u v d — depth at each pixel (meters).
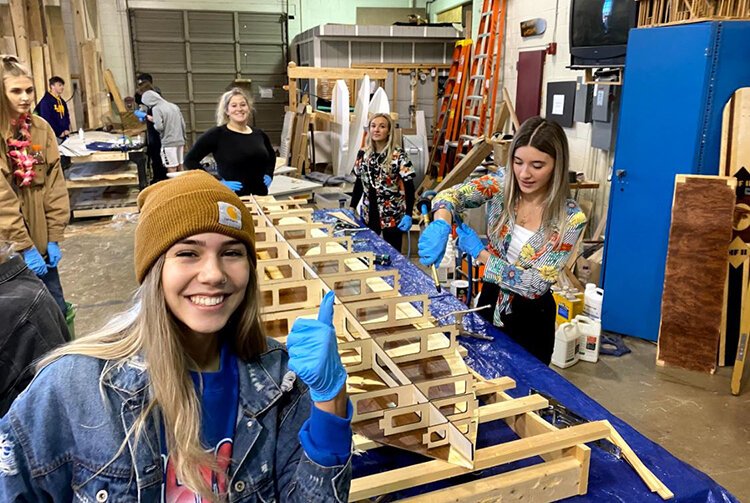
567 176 1.84
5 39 6.35
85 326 3.50
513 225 1.97
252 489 0.80
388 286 1.80
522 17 5.36
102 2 8.37
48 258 2.66
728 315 3.03
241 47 8.99
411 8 8.55
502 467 1.14
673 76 3.04
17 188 2.46
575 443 1.12
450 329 1.44
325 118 5.98
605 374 3.01
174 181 0.79
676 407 2.70
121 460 0.72
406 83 6.98
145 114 6.42
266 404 0.83
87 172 5.97
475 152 4.31
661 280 3.28
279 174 5.40
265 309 1.62
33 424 0.70
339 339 1.51
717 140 3.01
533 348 1.95
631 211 3.33
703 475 1.18
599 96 3.99
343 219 3.24
